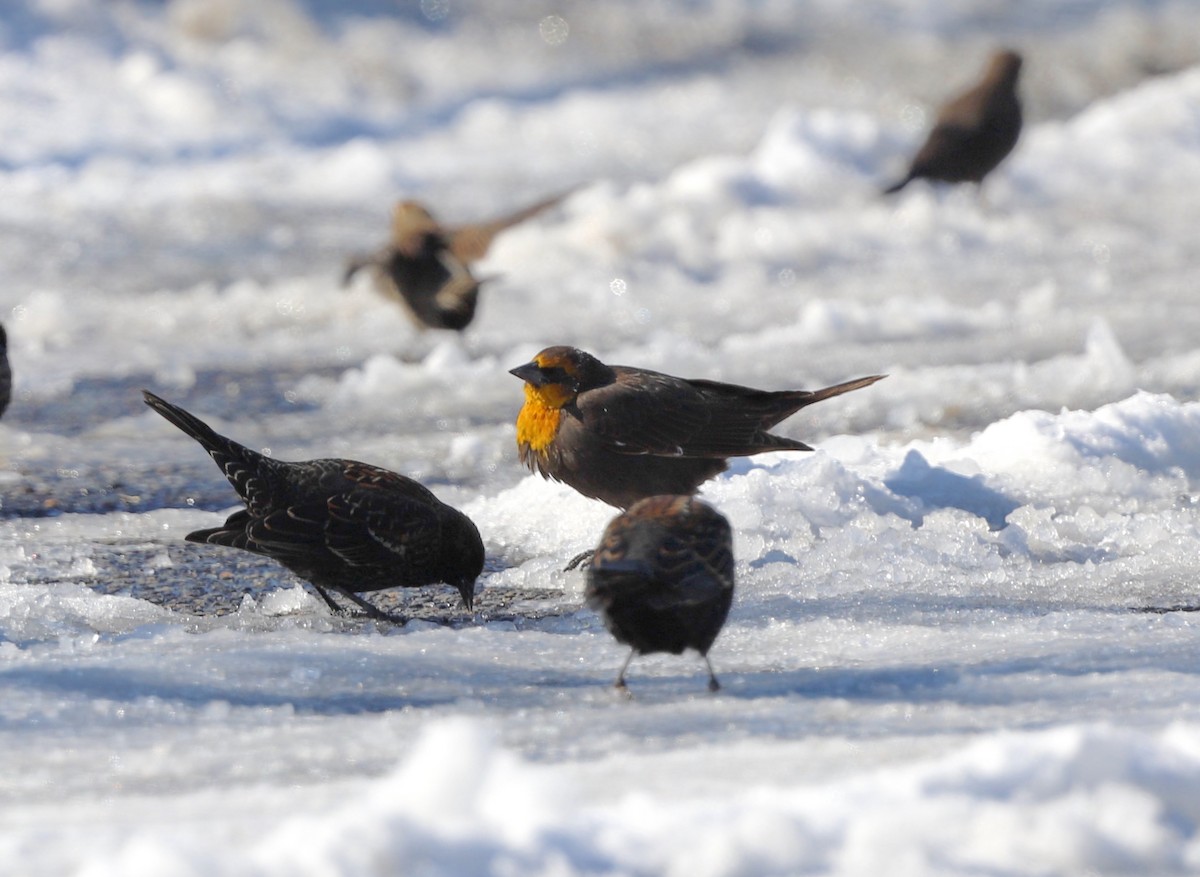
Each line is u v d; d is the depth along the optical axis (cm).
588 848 433
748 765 564
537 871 417
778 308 2261
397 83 4122
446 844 422
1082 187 3061
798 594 955
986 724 640
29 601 957
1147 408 1266
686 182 2831
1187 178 3161
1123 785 470
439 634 874
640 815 465
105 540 1174
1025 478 1188
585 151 3731
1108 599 945
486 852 422
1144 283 2325
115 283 2417
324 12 4628
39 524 1226
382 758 624
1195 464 1234
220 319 2230
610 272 2456
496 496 1284
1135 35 5488
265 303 2312
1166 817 463
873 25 5500
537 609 977
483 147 3738
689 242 2566
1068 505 1143
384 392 1797
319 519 930
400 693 748
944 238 2655
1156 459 1228
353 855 410
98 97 3569
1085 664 754
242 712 714
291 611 988
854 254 2594
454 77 4409
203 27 3991
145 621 942
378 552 931
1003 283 2377
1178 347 1830
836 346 1964
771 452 1179
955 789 471
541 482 1215
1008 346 1908
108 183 3067
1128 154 3222
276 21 4203
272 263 2570
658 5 5353
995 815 446
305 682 767
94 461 1462
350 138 3716
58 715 697
